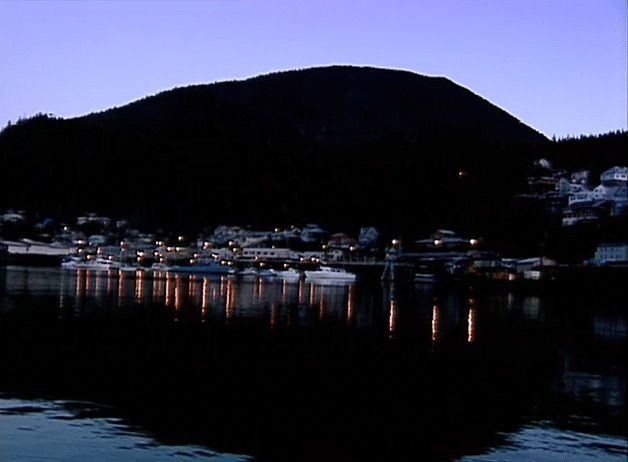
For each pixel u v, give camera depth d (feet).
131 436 57.52
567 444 60.08
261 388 76.89
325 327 141.49
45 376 77.82
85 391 71.67
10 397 67.62
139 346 103.09
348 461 54.34
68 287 247.29
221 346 107.14
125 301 191.31
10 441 54.65
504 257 468.34
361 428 62.90
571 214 507.71
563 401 77.05
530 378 91.15
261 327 136.77
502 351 116.06
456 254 483.92
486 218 557.33
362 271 481.05
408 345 118.01
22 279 296.30
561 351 119.96
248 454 54.75
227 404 69.15
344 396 74.95
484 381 87.40
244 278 426.92
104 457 52.21
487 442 60.03
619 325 179.93
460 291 327.67
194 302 198.90
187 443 56.49
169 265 525.34
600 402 77.00
